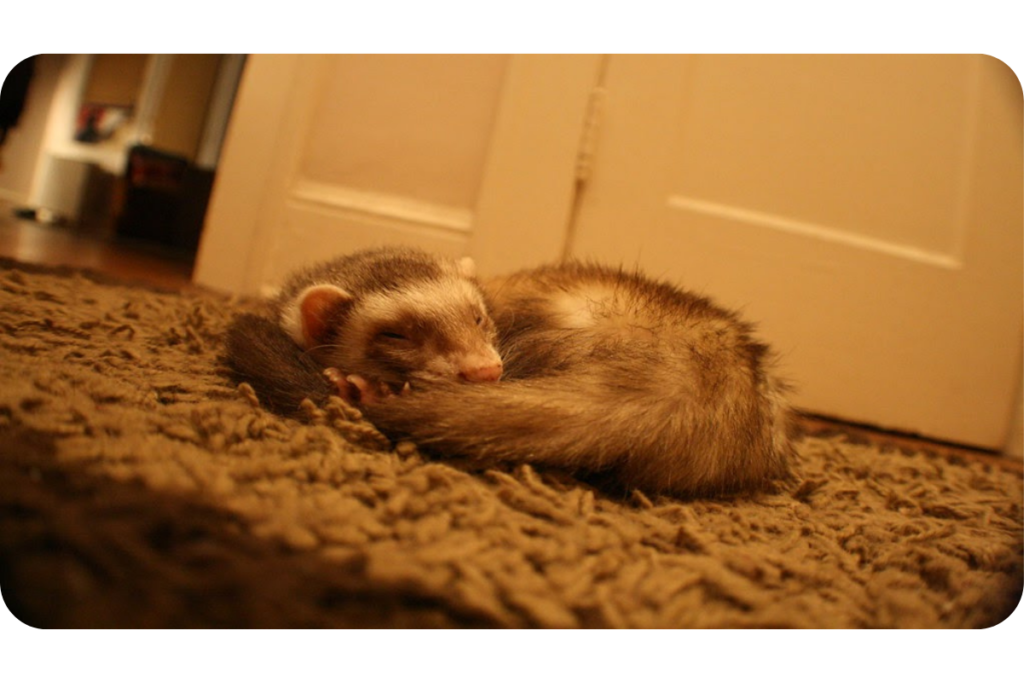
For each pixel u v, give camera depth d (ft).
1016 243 1.50
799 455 1.13
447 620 0.55
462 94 1.58
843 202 1.52
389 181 1.61
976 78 1.50
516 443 0.83
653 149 1.52
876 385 1.51
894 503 0.97
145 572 0.51
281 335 1.05
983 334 1.50
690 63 1.52
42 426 0.72
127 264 2.05
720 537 0.79
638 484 0.86
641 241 1.53
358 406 0.90
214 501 0.64
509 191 1.54
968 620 0.70
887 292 1.51
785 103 1.52
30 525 0.53
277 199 1.63
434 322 1.02
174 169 3.86
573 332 1.00
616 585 0.66
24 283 1.30
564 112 1.53
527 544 0.69
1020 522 0.96
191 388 0.91
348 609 0.54
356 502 0.71
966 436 1.51
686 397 0.88
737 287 1.52
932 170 1.51
